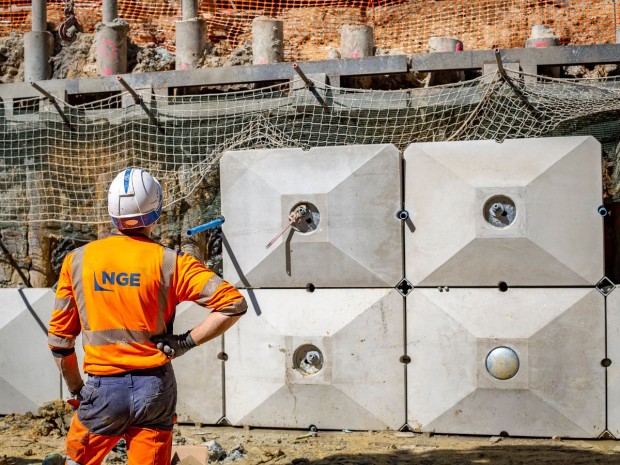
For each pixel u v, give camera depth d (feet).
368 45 24.68
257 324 18.94
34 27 26.09
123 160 22.88
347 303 18.58
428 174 18.30
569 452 17.07
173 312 11.81
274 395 18.88
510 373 17.89
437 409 18.29
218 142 22.36
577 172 17.76
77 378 12.33
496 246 17.94
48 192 23.38
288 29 31.37
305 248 18.67
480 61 21.22
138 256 11.61
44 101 23.30
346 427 18.69
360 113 21.67
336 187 18.51
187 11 26.18
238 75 22.26
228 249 19.16
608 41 29.45
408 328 18.42
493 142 18.11
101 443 11.49
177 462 15.38
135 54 26.78
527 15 30.27
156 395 11.33
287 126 21.93
